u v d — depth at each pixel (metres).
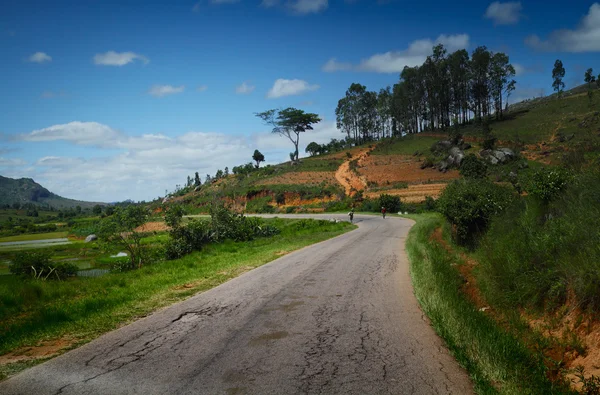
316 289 8.32
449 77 109.00
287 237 23.70
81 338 5.33
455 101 109.81
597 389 3.51
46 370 4.20
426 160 71.19
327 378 3.92
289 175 87.00
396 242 18.31
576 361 4.26
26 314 7.71
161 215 67.00
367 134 135.25
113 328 5.77
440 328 5.36
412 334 5.31
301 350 4.73
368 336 5.24
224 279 9.72
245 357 4.51
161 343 5.03
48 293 9.80
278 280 9.39
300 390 3.66
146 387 3.75
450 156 67.94
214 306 6.96
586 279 4.86
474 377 3.85
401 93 112.88
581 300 4.93
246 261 12.92
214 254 16.80
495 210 11.95
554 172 8.52
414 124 121.75
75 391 3.68
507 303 6.39
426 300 6.79
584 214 6.03
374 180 69.12
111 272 19.22
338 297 7.57
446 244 15.13
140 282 9.84
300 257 13.67
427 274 8.54
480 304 7.12
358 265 11.62
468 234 12.66
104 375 4.05
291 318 6.13
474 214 12.34
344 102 129.12
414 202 49.75
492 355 4.18
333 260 12.77
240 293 8.01
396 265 11.55
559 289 5.38
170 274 10.83
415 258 11.59
